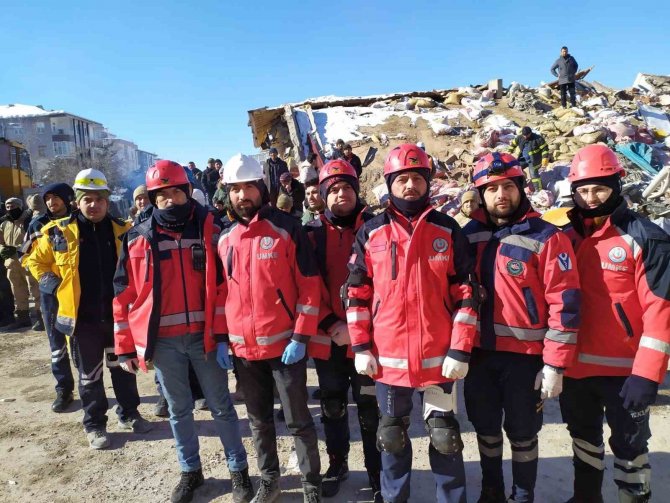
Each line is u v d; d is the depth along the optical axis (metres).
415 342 2.45
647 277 2.29
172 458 3.71
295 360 2.73
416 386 2.45
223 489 3.27
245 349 2.82
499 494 2.76
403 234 2.50
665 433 3.58
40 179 49.69
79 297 3.76
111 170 50.31
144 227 3.04
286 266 2.82
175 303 3.03
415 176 2.48
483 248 2.70
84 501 3.22
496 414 2.69
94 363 3.87
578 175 2.46
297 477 3.35
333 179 2.99
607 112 14.10
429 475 3.29
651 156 11.80
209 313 3.00
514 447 2.61
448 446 2.44
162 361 3.06
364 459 3.25
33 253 4.29
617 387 2.43
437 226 2.51
